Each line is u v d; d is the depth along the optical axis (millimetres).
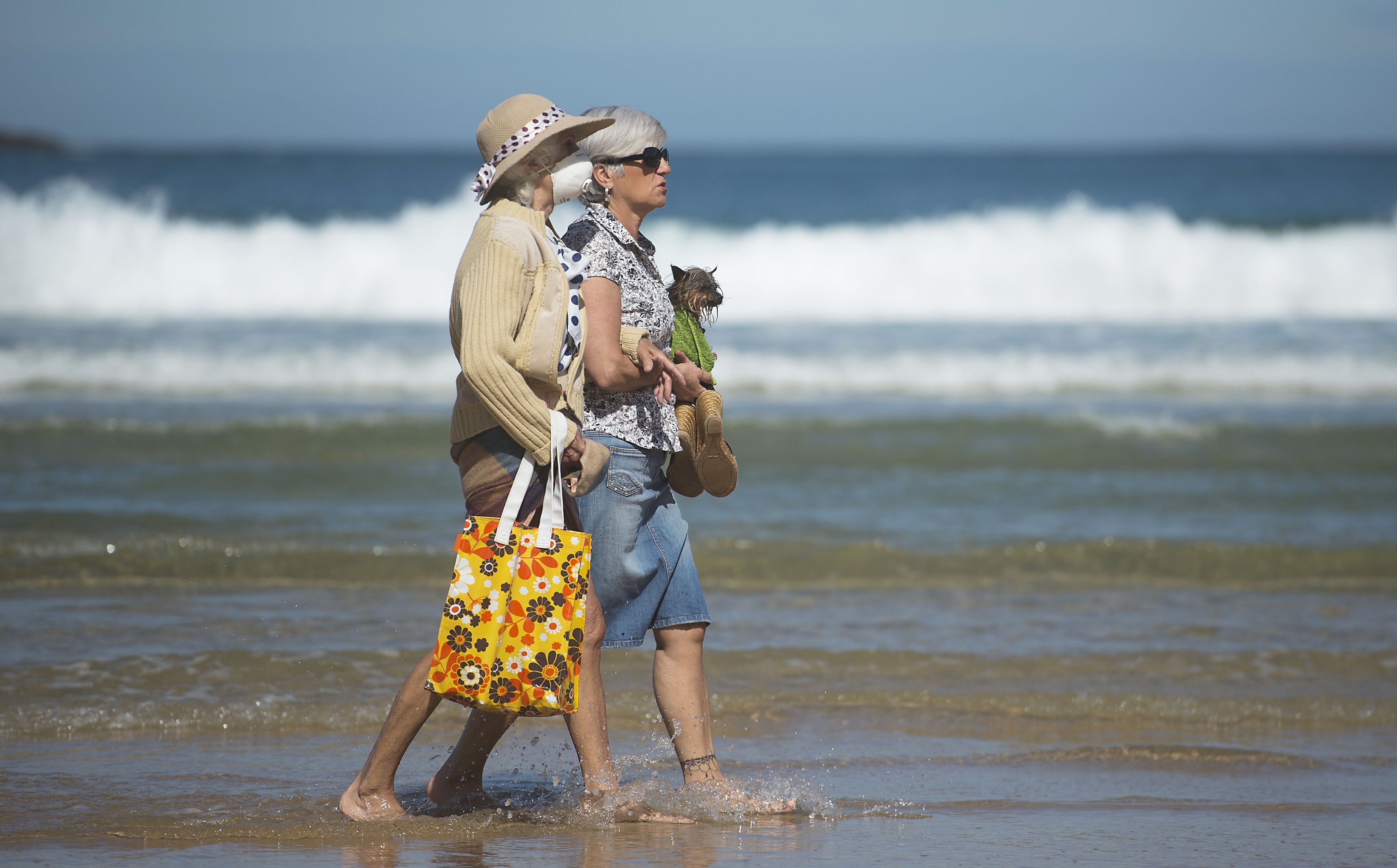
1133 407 45906
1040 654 20391
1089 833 12703
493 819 12781
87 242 66875
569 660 11539
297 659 19062
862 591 24609
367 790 12703
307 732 16203
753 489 33469
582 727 12906
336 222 70250
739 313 71375
